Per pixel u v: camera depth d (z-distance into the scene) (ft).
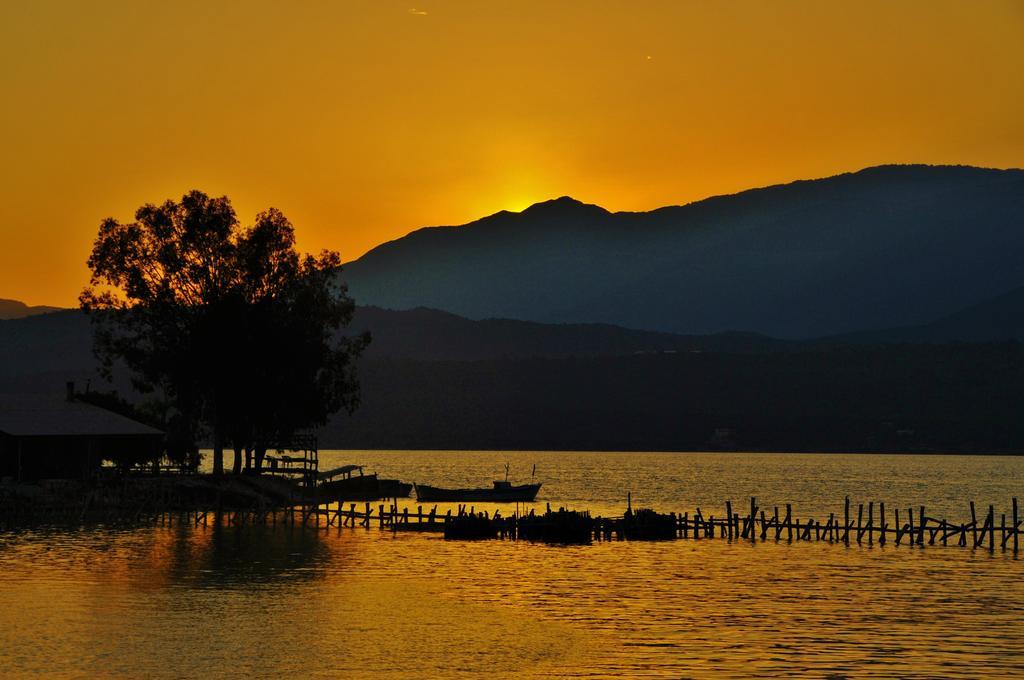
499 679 166.30
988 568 277.44
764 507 525.34
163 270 453.99
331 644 185.47
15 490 362.94
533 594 232.73
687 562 284.61
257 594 228.84
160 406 472.44
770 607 221.05
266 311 452.76
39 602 217.15
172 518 380.37
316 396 452.35
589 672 170.30
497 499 506.07
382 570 264.11
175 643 184.65
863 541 342.03
